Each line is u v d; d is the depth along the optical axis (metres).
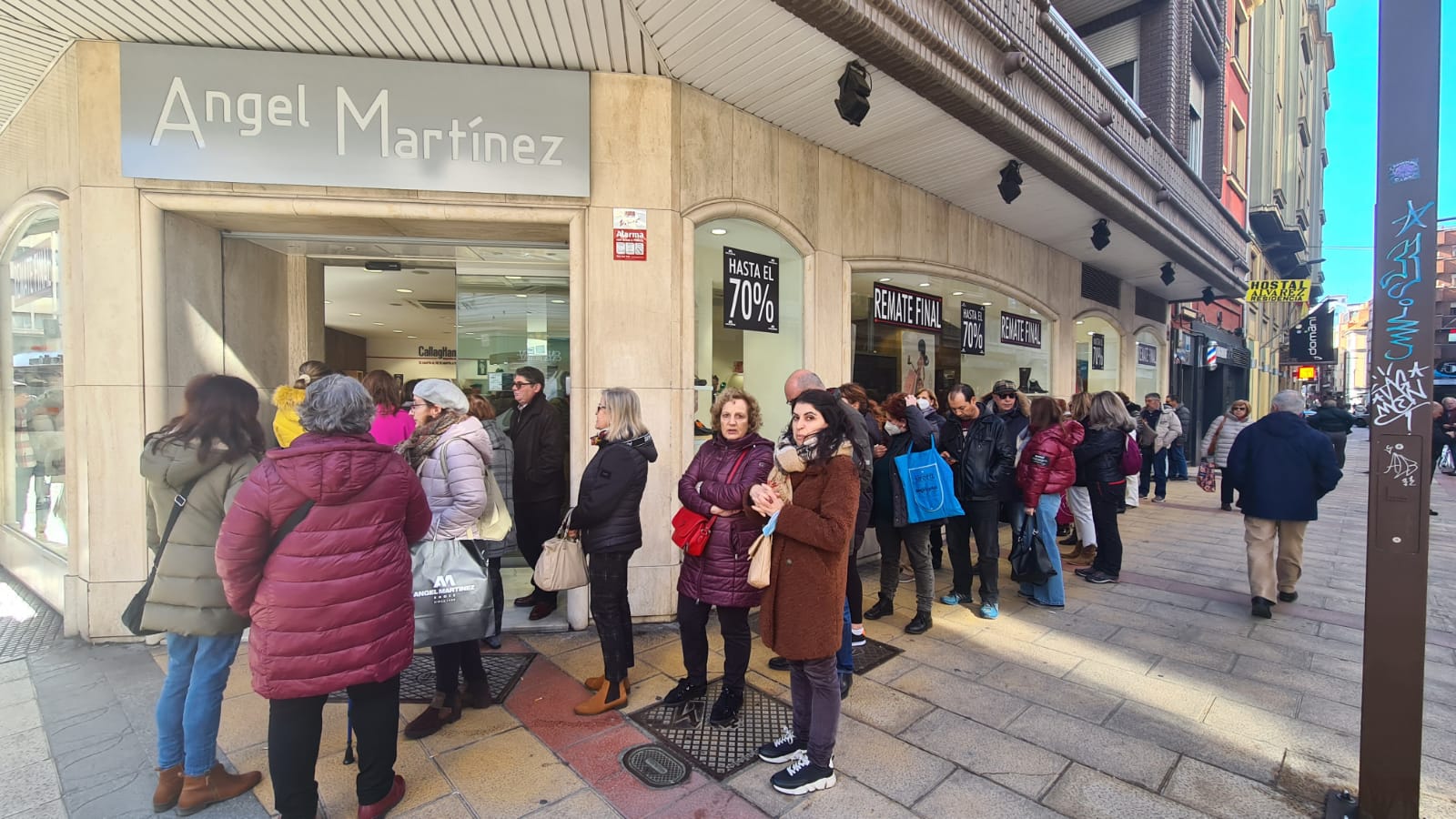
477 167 4.05
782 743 2.75
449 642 2.77
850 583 3.92
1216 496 10.73
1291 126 22.61
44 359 4.66
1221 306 17.52
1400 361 2.26
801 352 5.33
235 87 3.85
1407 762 2.26
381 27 3.65
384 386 3.76
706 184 4.53
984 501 4.51
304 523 2.08
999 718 3.11
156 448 2.34
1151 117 10.28
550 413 4.56
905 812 2.41
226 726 3.03
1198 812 2.41
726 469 2.99
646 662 3.74
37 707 3.19
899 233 6.20
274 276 5.06
